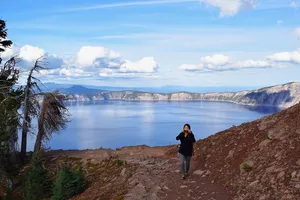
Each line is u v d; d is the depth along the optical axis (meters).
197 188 10.98
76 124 169.62
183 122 173.25
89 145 105.88
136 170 14.05
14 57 26.23
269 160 10.43
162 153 20.11
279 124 12.51
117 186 12.40
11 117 21.97
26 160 24.17
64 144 107.94
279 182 9.02
